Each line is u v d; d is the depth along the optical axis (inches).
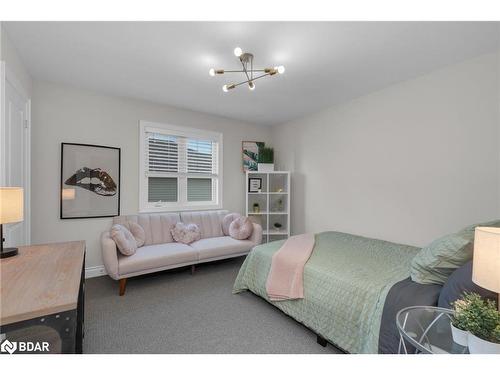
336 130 142.4
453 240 57.4
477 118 89.2
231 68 97.9
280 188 178.9
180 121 149.5
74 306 38.2
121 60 91.9
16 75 86.1
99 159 123.6
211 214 153.6
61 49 84.4
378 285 63.7
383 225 119.3
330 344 71.4
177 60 91.7
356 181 131.6
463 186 93.1
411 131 107.7
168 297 101.3
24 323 35.2
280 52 85.4
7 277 47.3
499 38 76.7
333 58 89.4
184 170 153.9
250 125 180.2
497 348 35.3
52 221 112.7
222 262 149.5
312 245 101.0
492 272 38.4
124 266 101.3
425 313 49.4
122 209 130.6
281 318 85.5
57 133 113.4
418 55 87.6
